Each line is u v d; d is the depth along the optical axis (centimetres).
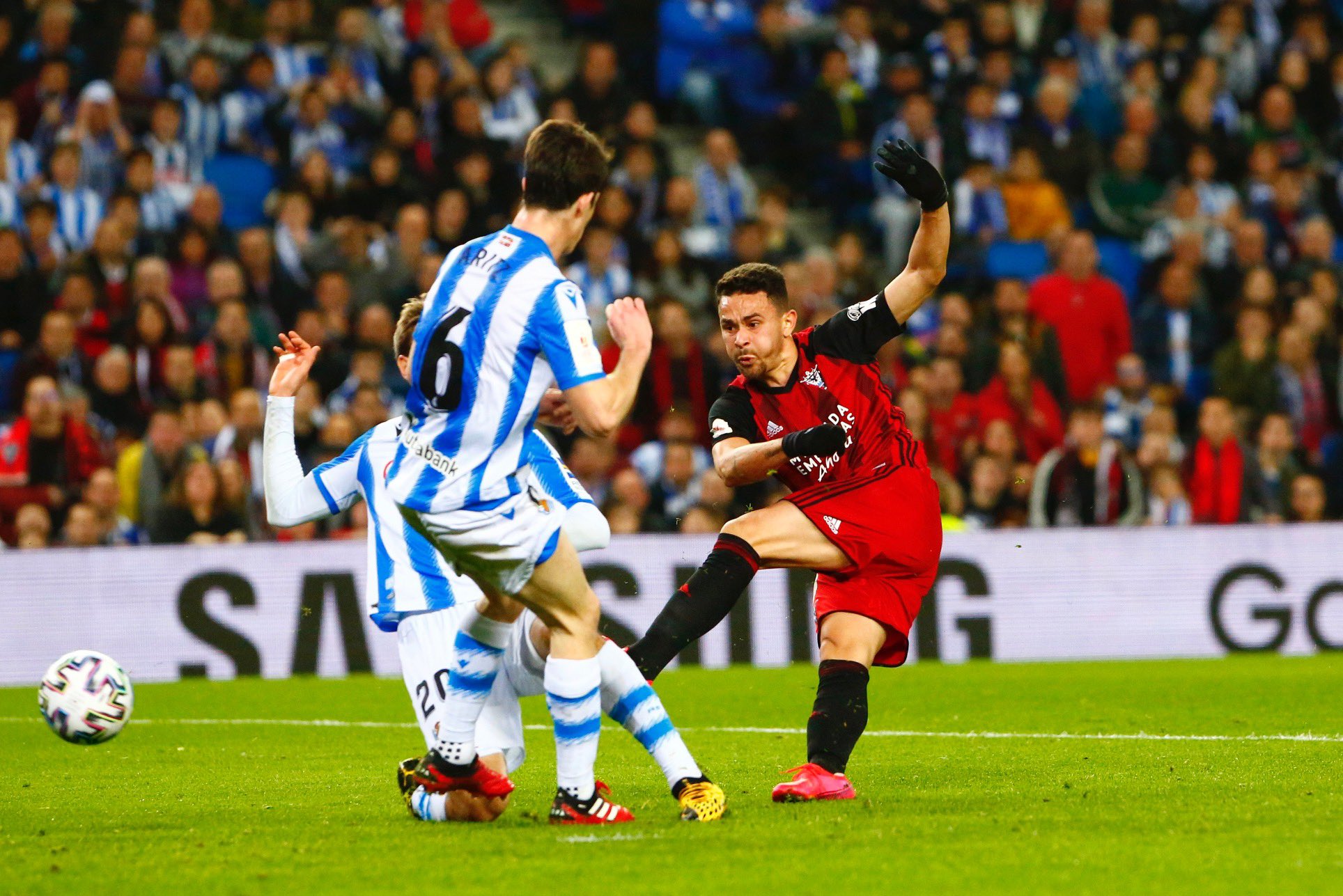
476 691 1553
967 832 1480
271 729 2748
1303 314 5219
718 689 3381
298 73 5616
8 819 1691
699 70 6119
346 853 1416
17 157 5006
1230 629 4103
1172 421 4744
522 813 1633
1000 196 5622
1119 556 4097
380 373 4522
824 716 1734
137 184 4894
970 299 5428
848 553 1809
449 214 5112
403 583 1708
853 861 1334
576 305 1460
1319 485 4575
